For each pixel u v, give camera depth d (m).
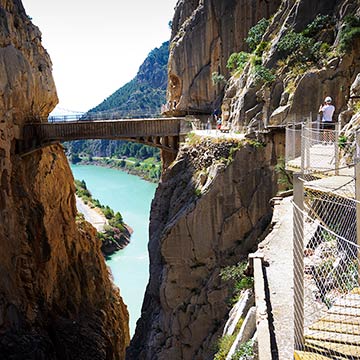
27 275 31.06
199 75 41.97
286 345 7.81
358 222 8.16
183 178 26.91
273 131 24.12
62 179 39.66
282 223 14.28
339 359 6.39
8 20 33.75
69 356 31.39
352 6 27.09
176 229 24.38
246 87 29.06
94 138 33.31
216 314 22.00
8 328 27.62
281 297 9.45
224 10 40.03
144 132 33.00
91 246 43.44
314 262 9.23
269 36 32.28
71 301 36.31
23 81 33.69
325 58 26.59
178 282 24.30
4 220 29.45
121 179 132.25
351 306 7.64
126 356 27.33
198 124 32.66
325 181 10.85
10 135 31.48
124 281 52.88
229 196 24.14
